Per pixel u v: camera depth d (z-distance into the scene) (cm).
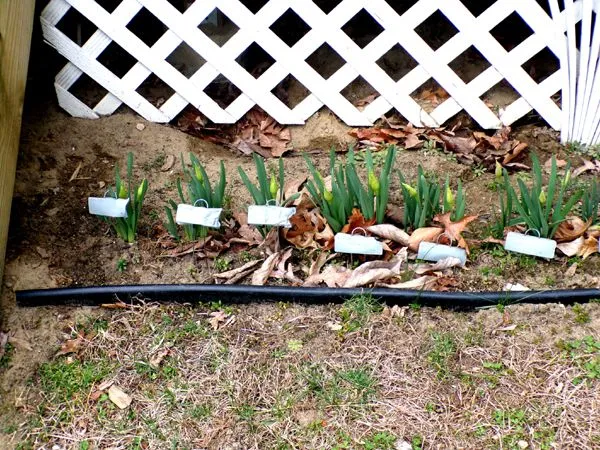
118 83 306
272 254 258
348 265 257
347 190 270
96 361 234
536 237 247
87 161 296
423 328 239
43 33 295
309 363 230
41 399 224
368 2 290
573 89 296
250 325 243
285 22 355
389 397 221
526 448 206
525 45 294
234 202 282
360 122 314
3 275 253
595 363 225
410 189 246
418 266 252
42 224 271
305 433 212
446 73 301
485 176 294
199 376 228
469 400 219
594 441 206
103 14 292
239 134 320
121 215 253
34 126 304
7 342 238
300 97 330
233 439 212
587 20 281
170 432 215
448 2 290
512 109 309
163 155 302
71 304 250
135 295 249
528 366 226
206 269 260
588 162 295
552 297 242
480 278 253
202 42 298
